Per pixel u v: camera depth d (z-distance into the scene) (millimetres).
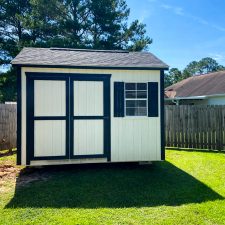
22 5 23938
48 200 5281
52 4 21703
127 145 8039
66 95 7723
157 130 8195
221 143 10383
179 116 11164
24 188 6035
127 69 7941
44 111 7605
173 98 19734
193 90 19812
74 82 7766
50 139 7652
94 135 7895
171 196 5504
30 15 21969
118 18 23984
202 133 10742
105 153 7941
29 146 7523
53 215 4574
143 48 23078
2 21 23641
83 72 7801
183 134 11094
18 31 24266
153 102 8180
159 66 8016
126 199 5340
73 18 22422
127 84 8109
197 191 5777
